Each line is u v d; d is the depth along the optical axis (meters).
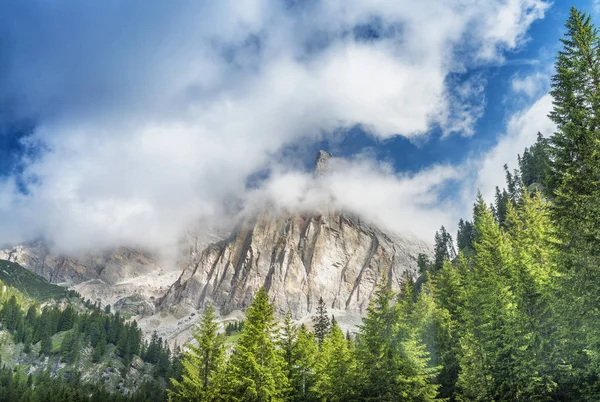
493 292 50.38
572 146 40.97
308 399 60.44
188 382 63.38
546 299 47.03
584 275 38.72
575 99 40.72
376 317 56.12
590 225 38.75
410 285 81.25
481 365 50.44
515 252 59.22
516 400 45.72
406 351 53.69
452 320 66.06
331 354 68.50
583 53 40.59
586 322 38.38
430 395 52.34
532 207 62.25
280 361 58.53
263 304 61.47
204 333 66.75
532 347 46.44
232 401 57.31
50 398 159.25
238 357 58.09
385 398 52.38
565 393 44.53
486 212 67.62
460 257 73.75
